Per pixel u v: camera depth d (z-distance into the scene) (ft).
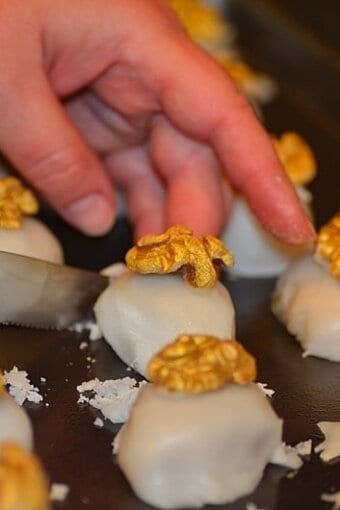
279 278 1.26
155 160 1.28
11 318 1.18
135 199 1.35
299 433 1.05
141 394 0.98
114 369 1.13
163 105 1.25
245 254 1.31
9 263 1.14
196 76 1.22
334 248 1.18
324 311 1.16
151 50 1.23
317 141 1.65
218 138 1.22
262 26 1.92
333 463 1.00
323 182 1.51
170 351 0.97
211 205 1.24
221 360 0.96
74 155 1.21
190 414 0.94
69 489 0.97
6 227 1.19
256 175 1.20
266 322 1.22
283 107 1.76
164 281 1.12
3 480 0.79
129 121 1.31
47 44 1.21
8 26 1.17
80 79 1.26
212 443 0.94
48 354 1.15
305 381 1.13
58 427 1.04
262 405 0.97
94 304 1.18
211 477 0.95
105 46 1.24
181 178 1.25
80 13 1.21
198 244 1.11
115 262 1.32
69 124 1.21
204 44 1.95
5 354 1.15
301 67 1.83
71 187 1.24
